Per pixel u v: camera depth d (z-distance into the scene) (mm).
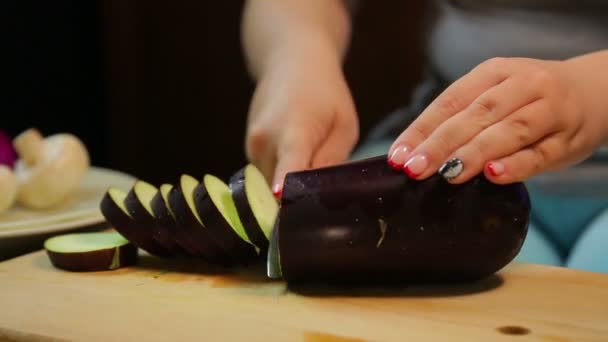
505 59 799
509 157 768
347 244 762
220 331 720
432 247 762
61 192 1047
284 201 771
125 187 1101
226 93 1906
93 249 833
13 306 764
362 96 1821
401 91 1800
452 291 781
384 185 769
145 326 729
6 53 1398
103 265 835
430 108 790
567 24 1174
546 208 1137
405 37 1765
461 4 1236
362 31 1779
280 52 1039
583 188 1125
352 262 765
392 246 762
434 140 766
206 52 1886
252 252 830
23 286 801
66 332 725
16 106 1441
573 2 1168
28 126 1473
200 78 1906
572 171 1133
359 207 765
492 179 763
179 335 715
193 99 1926
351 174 778
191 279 814
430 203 764
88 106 1673
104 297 777
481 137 762
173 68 1909
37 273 832
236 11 1844
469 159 759
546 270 822
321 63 1010
